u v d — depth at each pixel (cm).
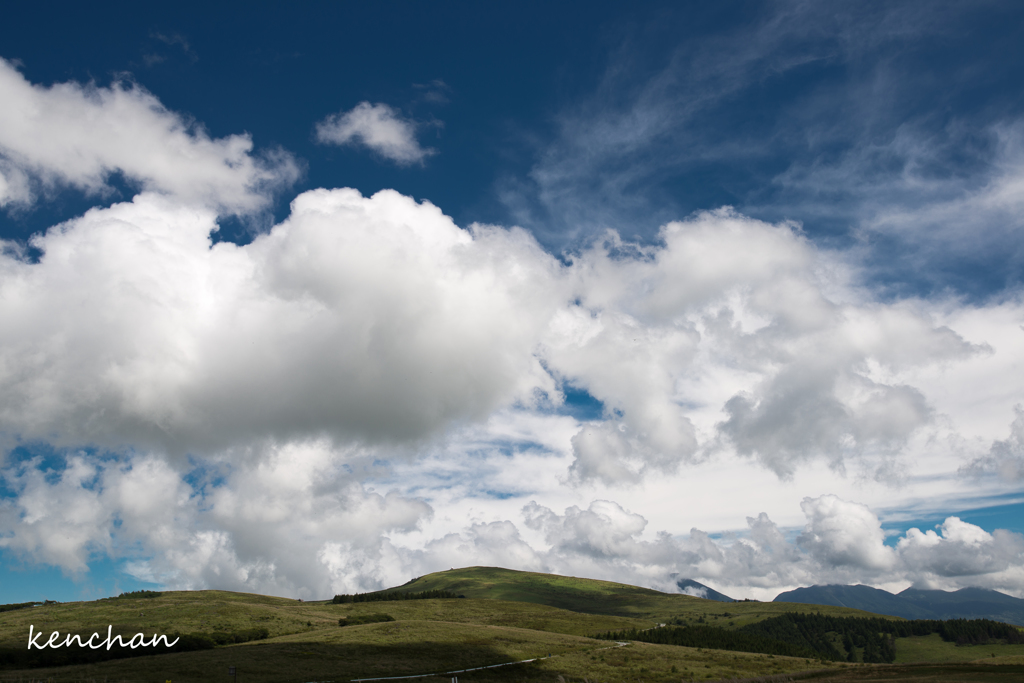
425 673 8731
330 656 9412
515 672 9525
